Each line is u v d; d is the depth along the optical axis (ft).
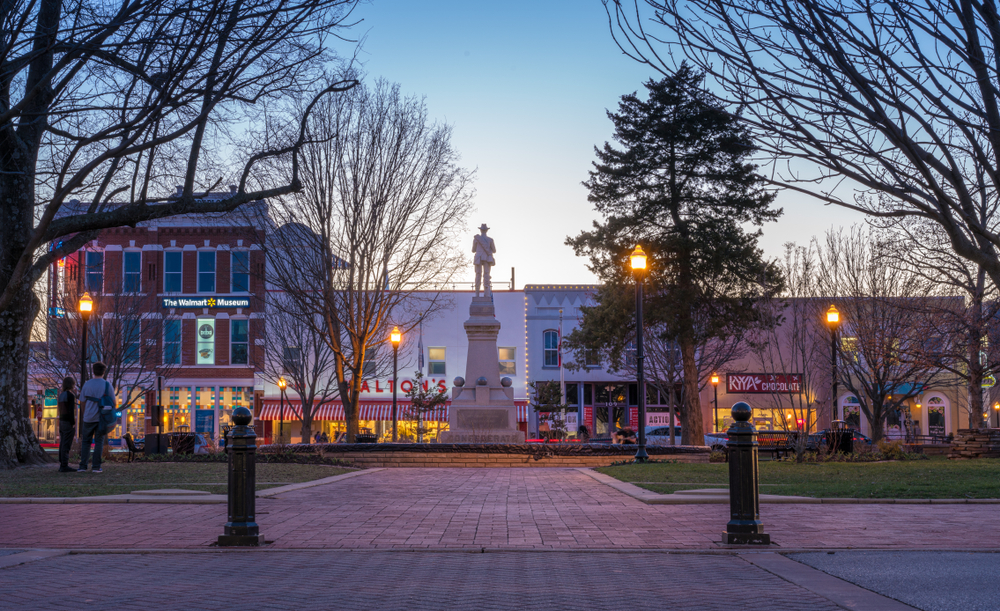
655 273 118.32
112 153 43.60
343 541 26.07
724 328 129.90
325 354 126.00
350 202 91.15
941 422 152.15
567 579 19.98
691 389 118.83
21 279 50.37
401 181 92.58
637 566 21.76
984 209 18.13
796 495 38.40
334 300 93.35
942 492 39.14
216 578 20.20
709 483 46.39
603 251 121.70
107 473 50.44
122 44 32.94
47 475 48.47
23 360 53.93
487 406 89.40
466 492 43.09
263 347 144.46
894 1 14.79
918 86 15.12
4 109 48.19
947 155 15.65
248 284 150.61
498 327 91.50
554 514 32.91
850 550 23.71
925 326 88.22
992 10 14.78
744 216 118.93
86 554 23.95
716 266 115.24
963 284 85.56
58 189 45.01
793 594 17.89
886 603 16.76
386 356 151.43
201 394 150.71
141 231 150.61
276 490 42.04
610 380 170.40
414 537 26.91
